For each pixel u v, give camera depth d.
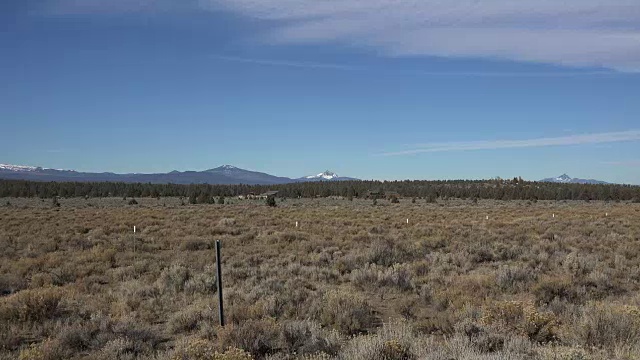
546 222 36.97
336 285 15.24
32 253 21.44
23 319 10.55
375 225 36.22
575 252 19.42
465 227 33.31
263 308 11.02
